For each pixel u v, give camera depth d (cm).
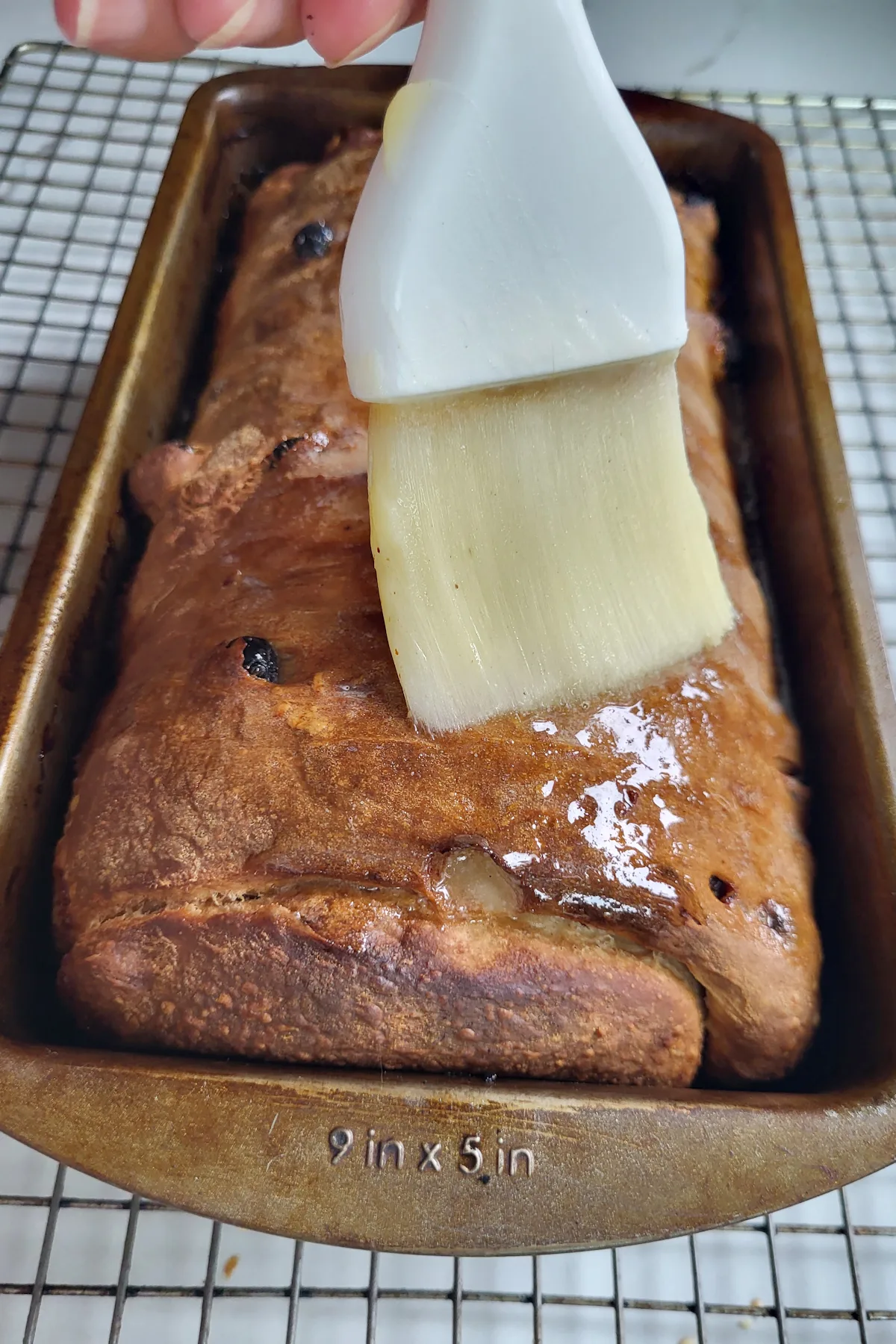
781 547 23
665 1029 18
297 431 22
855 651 20
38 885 19
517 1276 20
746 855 19
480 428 17
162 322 24
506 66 16
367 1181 16
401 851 18
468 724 18
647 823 18
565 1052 18
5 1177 20
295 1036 17
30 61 36
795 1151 16
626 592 19
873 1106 16
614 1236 16
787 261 25
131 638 22
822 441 23
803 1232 20
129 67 36
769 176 27
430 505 17
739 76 37
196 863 18
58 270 31
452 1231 15
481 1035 18
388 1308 20
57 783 20
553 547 18
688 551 19
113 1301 19
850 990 19
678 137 27
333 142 28
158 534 22
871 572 28
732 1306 20
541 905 18
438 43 16
